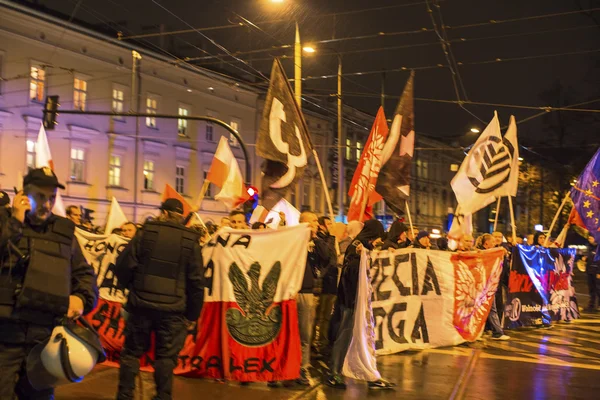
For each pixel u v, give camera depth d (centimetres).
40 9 3058
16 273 384
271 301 685
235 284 688
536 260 1245
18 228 386
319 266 784
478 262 1022
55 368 385
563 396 665
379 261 874
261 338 680
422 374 756
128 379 535
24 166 2905
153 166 3556
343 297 705
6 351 379
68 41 3073
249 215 1611
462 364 823
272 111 834
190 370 687
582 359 883
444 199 6669
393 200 1081
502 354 911
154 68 3519
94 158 3228
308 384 687
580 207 1379
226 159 1050
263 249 692
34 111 2944
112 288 749
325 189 868
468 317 997
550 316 1265
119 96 3350
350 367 675
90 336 405
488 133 1242
